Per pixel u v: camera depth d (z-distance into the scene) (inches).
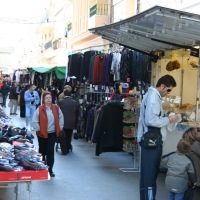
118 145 370.0
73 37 966.4
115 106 371.2
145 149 226.8
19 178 182.7
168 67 371.2
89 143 490.3
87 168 352.5
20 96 789.9
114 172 339.3
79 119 519.8
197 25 257.4
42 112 306.8
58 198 257.9
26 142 245.3
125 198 263.3
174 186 215.5
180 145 218.2
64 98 419.8
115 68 423.5
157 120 221.3
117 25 306.3
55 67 658.8
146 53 379.2
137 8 574.9
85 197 263.0
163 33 292.4
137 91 395.9
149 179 227.0
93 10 759.1
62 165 362.3
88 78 499.8
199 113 310.3
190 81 387.2
